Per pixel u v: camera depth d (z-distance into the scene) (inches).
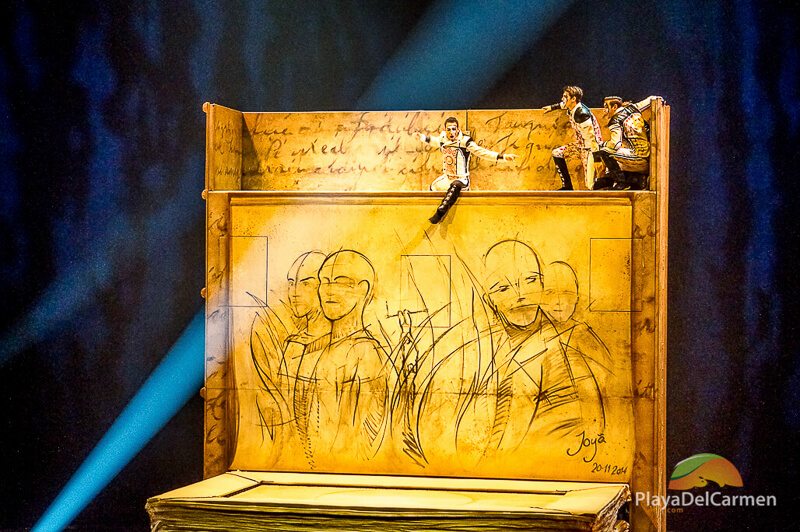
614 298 196.5
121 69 240.2
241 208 206.4
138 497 239.5
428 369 200.2
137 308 240.2
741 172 225.6
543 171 220.2
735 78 225.6
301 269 204.4
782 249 223.6
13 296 240.5
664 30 227.3
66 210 240.8
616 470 195.5
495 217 199.8
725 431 225.9
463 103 233.6
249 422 205.0
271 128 227.9
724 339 226.4
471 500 178.5
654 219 195.8
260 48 237.5
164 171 239.8
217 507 172.9
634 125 201.3
